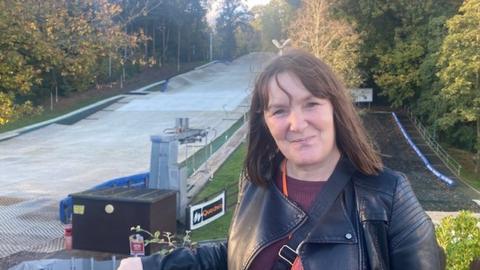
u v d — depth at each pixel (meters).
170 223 13.53
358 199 1.72
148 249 12.22
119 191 13.62
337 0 43.84
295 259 1.70
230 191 19.30
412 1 41.88
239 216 1.95
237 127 36.81
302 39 34.16
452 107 34.41
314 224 1.71
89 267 8.70
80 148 32.16
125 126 39.84
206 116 41.97
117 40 13.59
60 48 12.79
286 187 1.85
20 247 14.46
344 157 1.83
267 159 1.98
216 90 57.06
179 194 15.44
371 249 1.64
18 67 11.70
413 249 1.66
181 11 74.31
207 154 26.75
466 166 33.31
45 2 12.05
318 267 1.64
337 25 35.94
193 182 20.45
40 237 15.49
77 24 12.64
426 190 25.72
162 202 13.15
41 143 34.28
